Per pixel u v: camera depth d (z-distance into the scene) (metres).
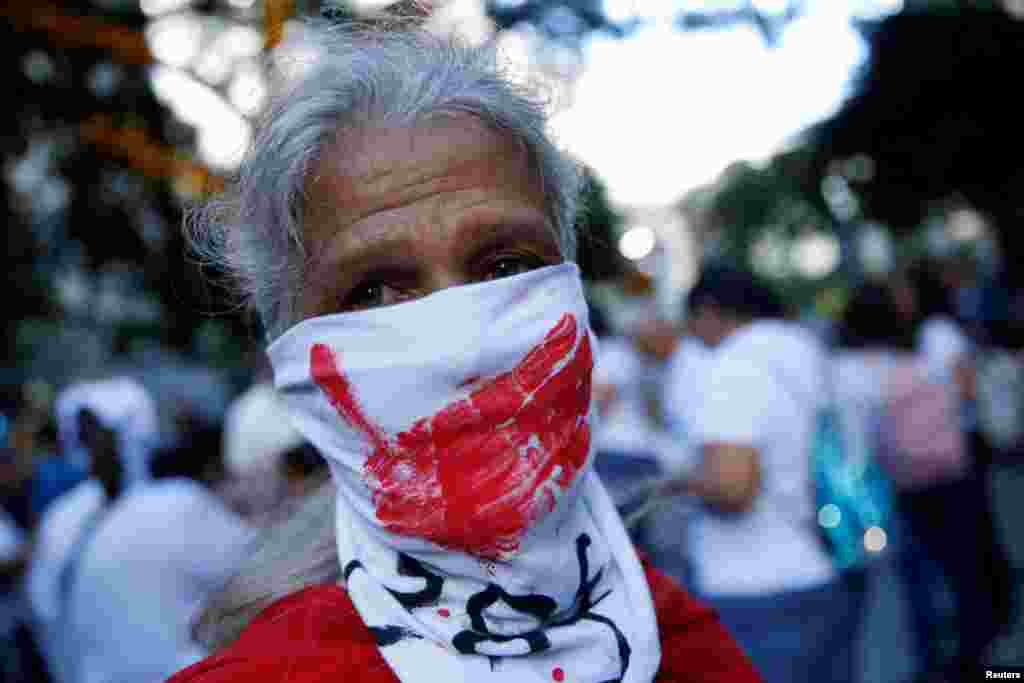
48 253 11.96
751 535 3.33
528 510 1.12
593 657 1.16
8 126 10.10
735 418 3.23
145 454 3.61
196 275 1.45
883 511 3.42
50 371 11.25
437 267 1.15
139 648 3.21
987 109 16.95
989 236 17.97
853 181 19.66
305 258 1.19
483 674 1.10
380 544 1.17
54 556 3.61
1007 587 5.27
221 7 5.63
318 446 1.19
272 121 1.20
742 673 1.38
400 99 1.16
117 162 10.43
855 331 5.42
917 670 5.21
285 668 1.09
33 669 4.88
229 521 3.36
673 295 5.34
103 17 6.95
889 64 17.09
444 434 1.12
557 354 1.14
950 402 5.34
